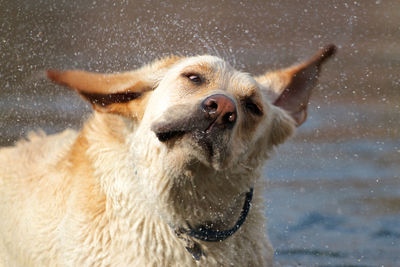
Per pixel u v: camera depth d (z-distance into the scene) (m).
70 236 8.45
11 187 9.66
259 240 8.85
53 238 8.70
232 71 8.10
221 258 8.35
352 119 21.64
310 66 9.27
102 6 21.83
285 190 15.84
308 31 27.06
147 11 22.00
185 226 8.14
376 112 22.42
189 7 23.88
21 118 16.50
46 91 17.83
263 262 8.91
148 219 8.12
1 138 15.05
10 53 20.16
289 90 9.34
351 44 27.83
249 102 7.93
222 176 7.84
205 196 7.96
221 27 25.31
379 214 14.41
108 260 8.20
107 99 8.50
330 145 19.25
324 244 12.95
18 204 9.41
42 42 20.94
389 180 16.50
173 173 7.64
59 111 16.83
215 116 7.07
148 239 8.15
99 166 8.54
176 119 7.27
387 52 27.72
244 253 8.60
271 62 24.66
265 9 27.52
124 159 8.32
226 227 8.34
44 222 8.87
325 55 9.17
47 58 20.20
